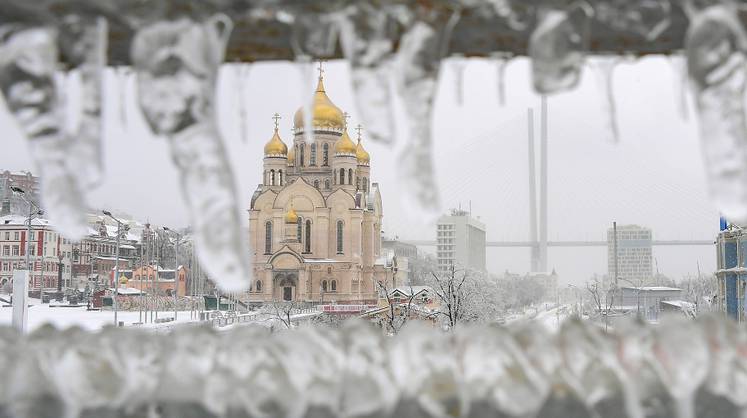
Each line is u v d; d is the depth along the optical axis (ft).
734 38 8.59
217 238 8.37
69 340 9.28
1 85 8.83
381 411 8.64
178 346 9.12
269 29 9.64
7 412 8.51
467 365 8.77
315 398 8.63
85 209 9.11
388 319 145.59
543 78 8.89
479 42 9.91
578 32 8.90
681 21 9.16
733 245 91.66
